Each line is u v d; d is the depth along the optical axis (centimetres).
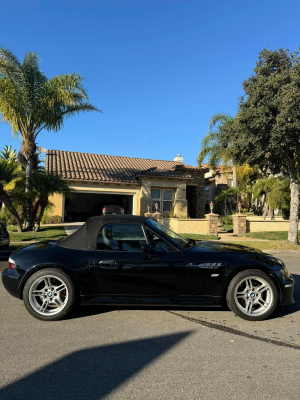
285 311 507
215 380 301
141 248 471
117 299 459
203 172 2619
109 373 313
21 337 398
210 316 479
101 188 2222
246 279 462
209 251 481
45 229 1631
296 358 348
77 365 329
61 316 455
